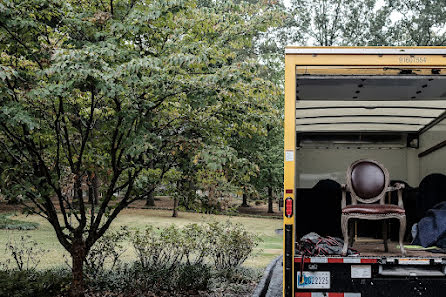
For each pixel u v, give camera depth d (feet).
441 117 27.40
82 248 22.26
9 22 18.54
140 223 81.10
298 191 26.94
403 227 18.35
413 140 30.89
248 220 101.40
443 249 20.30
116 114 20.26
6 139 21.43
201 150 19.99
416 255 18.31
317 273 16.66
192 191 23.86
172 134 21.86
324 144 31.40
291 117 16.63
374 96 23.81
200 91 19.24
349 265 16.76
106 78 17.13
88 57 17.42
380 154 31.35
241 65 18.85
